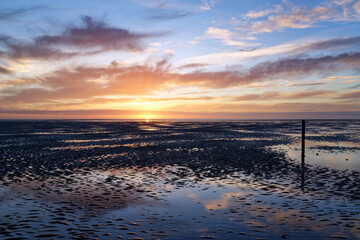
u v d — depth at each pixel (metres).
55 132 51.66
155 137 40.28
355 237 7.12
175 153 23.28
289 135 44.47
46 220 8.26
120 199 10.59
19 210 9.14
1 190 11.66
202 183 13.16
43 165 17.61
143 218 8.57
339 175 14.66
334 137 40.34
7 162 18.56
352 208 9.37
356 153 23.16
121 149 25.97
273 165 17.69
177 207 9.68
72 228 7.66
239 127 76.75
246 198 10.72
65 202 10.12
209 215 8.84
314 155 21.98
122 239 6.96
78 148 26.69
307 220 8.33
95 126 82.56
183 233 7.39
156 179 13.98
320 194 11.12
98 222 8.18
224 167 17.11
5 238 6.87
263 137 40.16
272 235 7.26
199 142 32.56
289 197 10.77
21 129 62.09
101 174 15.12
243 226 7.90
